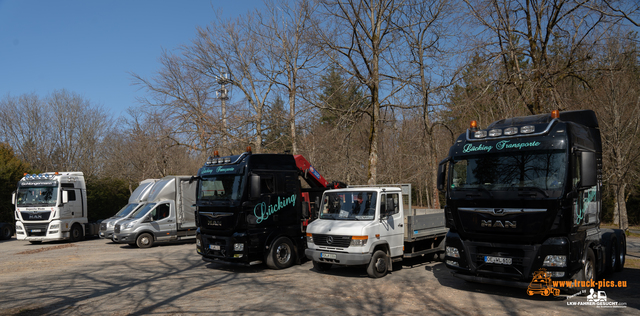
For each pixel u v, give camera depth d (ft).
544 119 26.89
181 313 23.09
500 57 43.16
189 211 61.41
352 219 34.09
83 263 43.93
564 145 23.34
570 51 41.75
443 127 72.69
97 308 24.67
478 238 25.53
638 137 59.93
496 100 41.98
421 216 36.19
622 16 38.32
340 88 62.28
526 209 23.38
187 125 78.69
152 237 58.18
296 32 80.94
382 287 29.22
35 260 47.37
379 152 84.64
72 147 135.33
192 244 61.98
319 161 82.64
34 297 27.81
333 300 25.62
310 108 70.74
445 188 27.45
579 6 40.14
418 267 37.29
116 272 37.47
